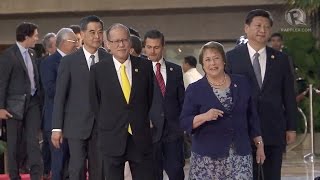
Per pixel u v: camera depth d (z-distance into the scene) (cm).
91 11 3322
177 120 1653
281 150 1417
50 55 1889
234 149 1267
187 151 2202
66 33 1798
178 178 1658
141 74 1377
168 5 3256
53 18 3444
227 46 3422
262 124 1391
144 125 1373
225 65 1318
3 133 1967
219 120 1265
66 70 1556
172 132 1639
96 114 1388
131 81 1370
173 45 3431
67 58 1562
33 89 1902
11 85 1881
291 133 1423
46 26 3450
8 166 1941
